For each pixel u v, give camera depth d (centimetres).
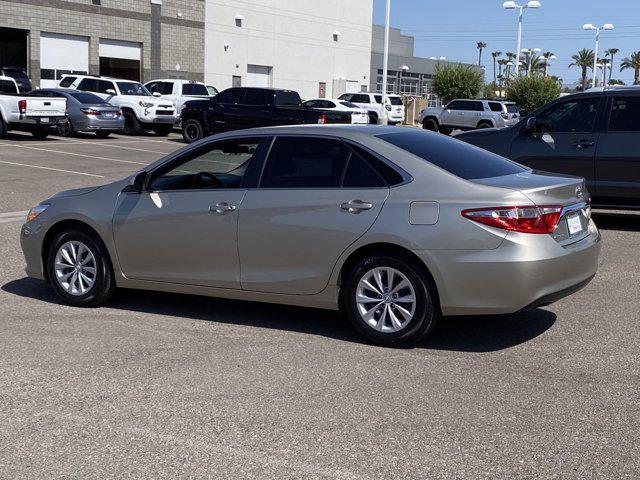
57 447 412
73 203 683
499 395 485
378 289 575
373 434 427
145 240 651
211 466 391
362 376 517
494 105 3656
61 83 2947
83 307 691
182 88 3091
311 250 587
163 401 474
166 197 645
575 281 571
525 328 633
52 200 703
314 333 616
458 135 1226
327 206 581
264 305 702
